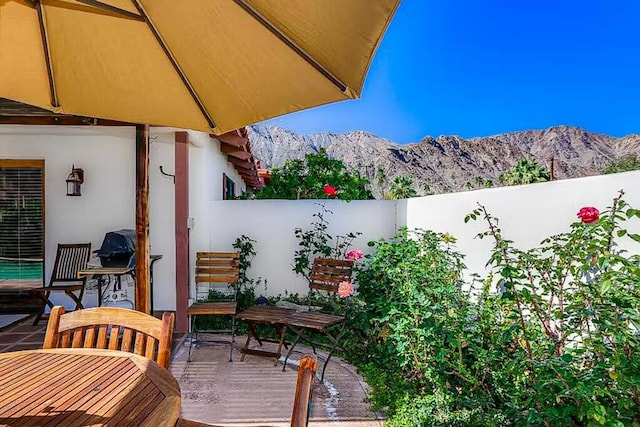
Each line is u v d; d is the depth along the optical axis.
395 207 6.16
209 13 1.69
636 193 2.54
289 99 1.89
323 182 9.19
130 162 6.10
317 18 1.51
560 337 2.52
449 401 2.91
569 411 2.00
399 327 3.37
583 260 2.41
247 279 6.16
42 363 1.85
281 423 3.07
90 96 2.14
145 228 4.46
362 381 3.78
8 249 6.03
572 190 2.98
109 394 1.56
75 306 5.99
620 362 1.93
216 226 6.21
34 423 1.36
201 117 2.15
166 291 6.14
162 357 1.92
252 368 4.15
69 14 1.84
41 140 6.05
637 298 2.08
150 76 2.02
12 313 6.00
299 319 4.12
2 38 1.91
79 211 6.08
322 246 6.03
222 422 3.07
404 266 3.96
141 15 1.79
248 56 1.77
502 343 2.79
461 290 3.73
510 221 3.59
